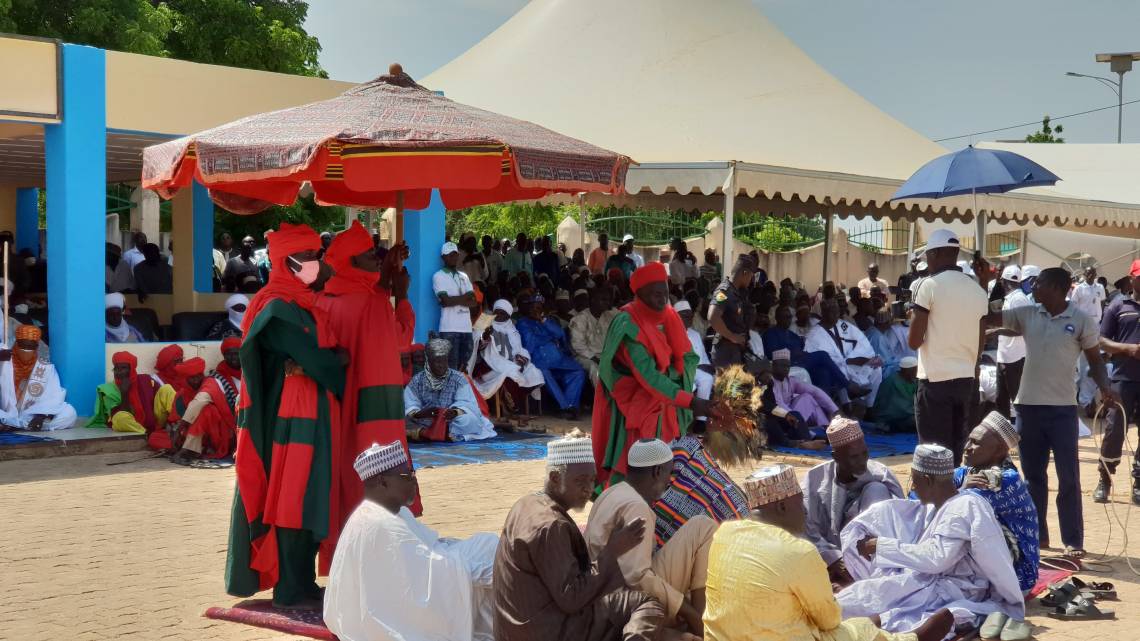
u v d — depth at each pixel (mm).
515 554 4480
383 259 6434
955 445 7371
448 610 4816
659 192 12508
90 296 11133
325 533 5570
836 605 3982
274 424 5664
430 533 5250
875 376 12945
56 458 9875
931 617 4867
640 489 5066
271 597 5945
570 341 13211
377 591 4785
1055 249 27234
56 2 20797
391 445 5059
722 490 5348
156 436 10219
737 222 28531
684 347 6551
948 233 7285
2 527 7316
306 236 5621
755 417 6453
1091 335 7066
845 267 28453
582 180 5781
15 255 15344
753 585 3895
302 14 26875
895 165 14227
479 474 9508
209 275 16266
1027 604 5945
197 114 12094
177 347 11109
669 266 19656
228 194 6641
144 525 7438
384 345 5895
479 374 12461
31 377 10633
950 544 5359
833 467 6168
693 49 15609
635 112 14234
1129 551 7281
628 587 4734
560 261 20000
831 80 16219
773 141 13906
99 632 5309
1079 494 7133
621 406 6414
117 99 11500
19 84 10805
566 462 4543
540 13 16828
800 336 12664
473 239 17406
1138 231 24125
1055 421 7121
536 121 13992
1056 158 22516
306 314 5625
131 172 17312
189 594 5953
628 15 15953
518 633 4488
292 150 5301
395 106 5973
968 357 7246
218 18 24797
